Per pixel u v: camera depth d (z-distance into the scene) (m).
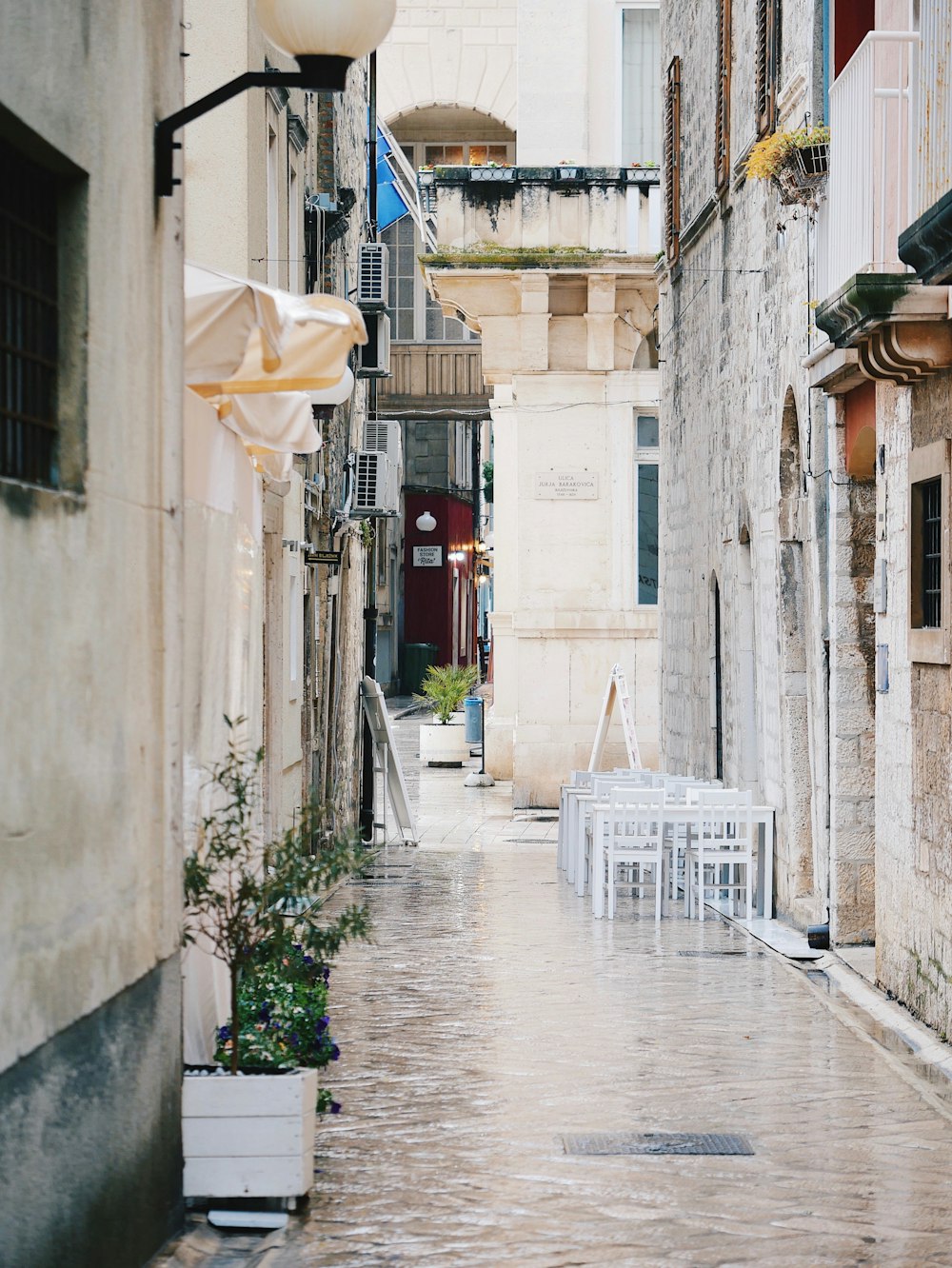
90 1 6.11
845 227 12.38
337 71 7.02
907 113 11.89
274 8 6.90
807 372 14.77
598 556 30.66
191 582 8.12
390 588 63.81
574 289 30.73
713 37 20.44
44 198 5.92
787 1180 7.94
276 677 16.28
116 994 6.24
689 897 16.95
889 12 12.42
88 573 5.98
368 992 12.66
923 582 11.59
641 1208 7.50
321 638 21.44
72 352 5.98
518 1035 11.12
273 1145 7.25
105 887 6.14
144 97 6.88
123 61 6.55
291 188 18.89
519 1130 8.80
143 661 6.73
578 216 30.36
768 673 16.94
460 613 70.69
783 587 16.17
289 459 11.34
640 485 30.83
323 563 19.83
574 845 19.95
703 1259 6.83
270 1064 7.55
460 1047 10.75
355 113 26.05
